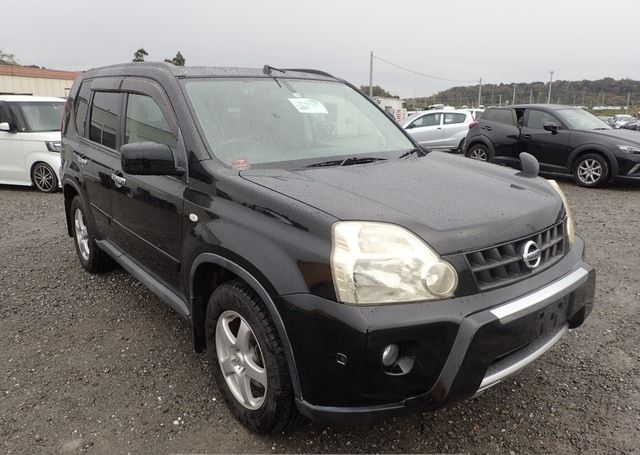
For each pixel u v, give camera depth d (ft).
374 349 6.25
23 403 9.23
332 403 6.79
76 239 16.02
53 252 18.10
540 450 7.91
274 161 9.36
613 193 28.66
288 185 7.92
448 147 47.70
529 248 7.39
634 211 23.75
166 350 11.03
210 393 9.47
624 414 8.71
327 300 6.48
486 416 8.72
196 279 8.89
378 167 9.55
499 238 7.11
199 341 9.48
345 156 10.12
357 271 6.36
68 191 15.67
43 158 29.35
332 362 6.54
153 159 8.75
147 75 11.04
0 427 8.57
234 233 7.69
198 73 10.52
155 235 10.26
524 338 6.98
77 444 8.16
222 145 9.19
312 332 6.61
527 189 8.83
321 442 8.13
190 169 9.02
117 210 11.98
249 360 8.07
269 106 10.52
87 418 8.79
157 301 13.58
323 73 13.14
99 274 15.66
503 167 10.58
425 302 6.45
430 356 6.45
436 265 6.48
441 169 9.75
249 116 10.06
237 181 8.15
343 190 7.82
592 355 10.61
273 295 6.98
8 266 16.69
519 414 8.76
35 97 32.30
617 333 11.53
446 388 6.46
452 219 7.04
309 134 10.48
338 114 11.44
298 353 6.85
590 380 9.72
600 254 17.16
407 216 6.92
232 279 8.56
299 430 8.33
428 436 8.25
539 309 7.04
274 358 7.29
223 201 8.20
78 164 14.15
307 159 9.66
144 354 10.88
